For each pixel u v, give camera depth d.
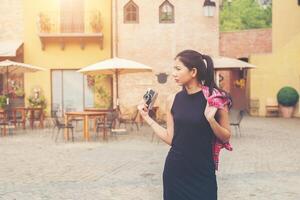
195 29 28.48
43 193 8.61
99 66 20.28
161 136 3.90
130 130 21.61
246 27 58.22
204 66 3.71
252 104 32.16
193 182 3.70
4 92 29.45
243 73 37.06
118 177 10.12
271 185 9.11
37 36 29.69
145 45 28.38
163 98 28.27
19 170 11.22
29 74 29.69
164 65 28.42
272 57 31.66
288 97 30.03
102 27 29.50
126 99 28.23
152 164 11.90
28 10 29.69
